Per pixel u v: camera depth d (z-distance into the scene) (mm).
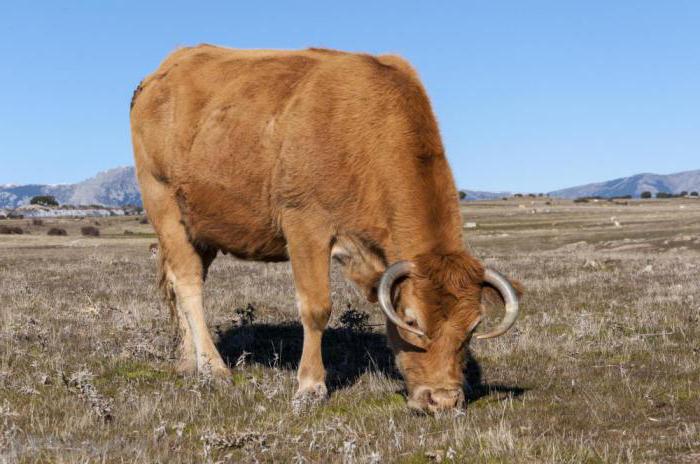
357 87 8016
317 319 8023
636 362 9703
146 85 10250
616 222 72188
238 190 8750
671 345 10609
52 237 63219
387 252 7582
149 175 9969
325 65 8500
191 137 9281
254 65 9117
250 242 8992
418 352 6789
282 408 7789
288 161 8070
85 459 5875
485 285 6762
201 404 7906
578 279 18922
